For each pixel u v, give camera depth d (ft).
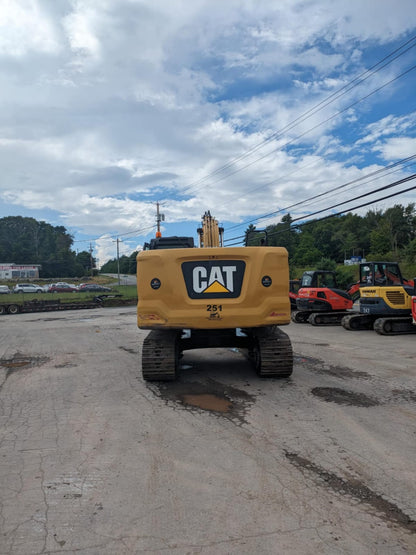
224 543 8.75
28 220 508.12
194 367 27.14
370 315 49.08
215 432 15.21
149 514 9.89
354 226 346.33
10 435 15.42
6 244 454.81
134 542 8.84
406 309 44.80
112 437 14.98
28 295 156.97
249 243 35.78
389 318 45.06
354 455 13.06
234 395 20.08
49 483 11.54
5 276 314.35
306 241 314.55
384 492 10.78
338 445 13.85
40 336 49.26
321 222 354.74
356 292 61.77
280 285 21.72
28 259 412.16
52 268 405.59
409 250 194.59
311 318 56.65
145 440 14.60
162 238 34.12
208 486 11.21
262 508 10.06
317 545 8.63
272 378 23.44
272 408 17.92
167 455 13.28
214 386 21.90
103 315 86.43
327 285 60.59
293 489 10.96
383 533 9.02
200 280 21.53
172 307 21.53
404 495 10.62
